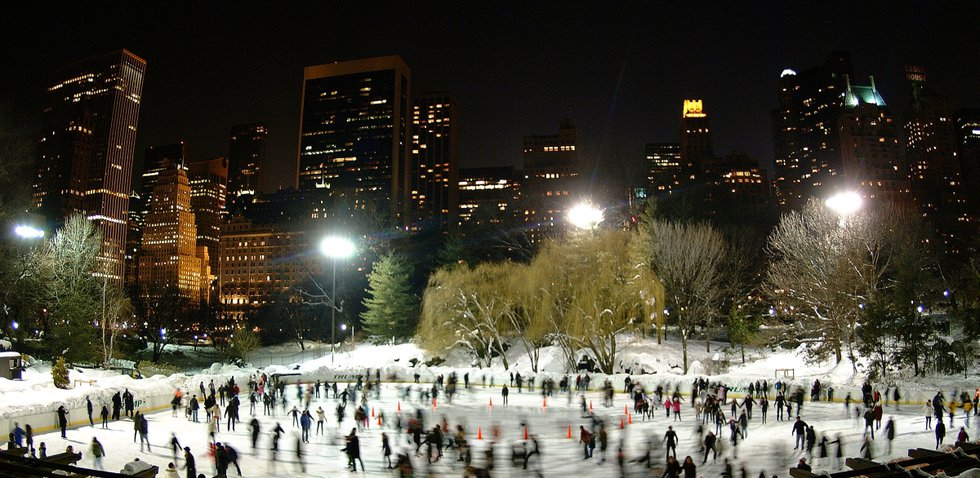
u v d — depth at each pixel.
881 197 165.00
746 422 29.73
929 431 29.03
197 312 108.31
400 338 71.19
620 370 55.06
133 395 36.97
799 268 55.41
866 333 44.75
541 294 55.56
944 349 42.50
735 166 192.00
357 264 85.56
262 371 54.19
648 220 67.88
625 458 26.44
